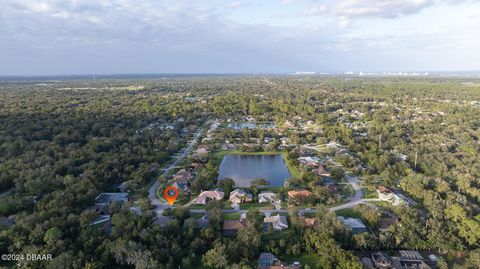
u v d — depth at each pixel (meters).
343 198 128.12
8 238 91.44
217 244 89.81
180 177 146.50
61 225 96.69
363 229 103.12
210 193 128.38
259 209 120.25
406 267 85.62
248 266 82.00
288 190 135.88
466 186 134.88
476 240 95.12
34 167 148.12
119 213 106.62
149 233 93.62
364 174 154.50
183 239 95.94
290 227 106.31
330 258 85.25
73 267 80.19
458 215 105.94
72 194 118.69
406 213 108.00
